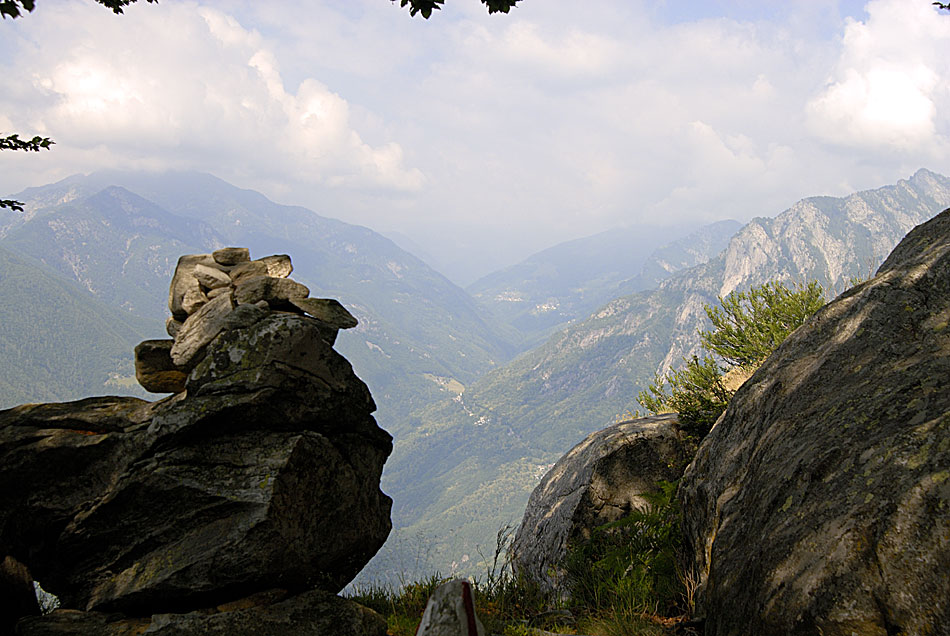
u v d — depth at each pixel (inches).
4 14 157.1
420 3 145.9
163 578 176.4
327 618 180.4
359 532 210.2
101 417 202.4
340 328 231.1
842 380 144.9
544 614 236.4
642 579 242.1
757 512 132.7
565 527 354.9
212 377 200.4
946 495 91.1
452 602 52.5
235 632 170.1
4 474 184.1
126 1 192.7
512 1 148.4
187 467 189.3
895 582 88.4
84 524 184.7
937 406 109.1
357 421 220.2
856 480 108.2
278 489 185.2
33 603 186.1
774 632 102.0
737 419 184.2
